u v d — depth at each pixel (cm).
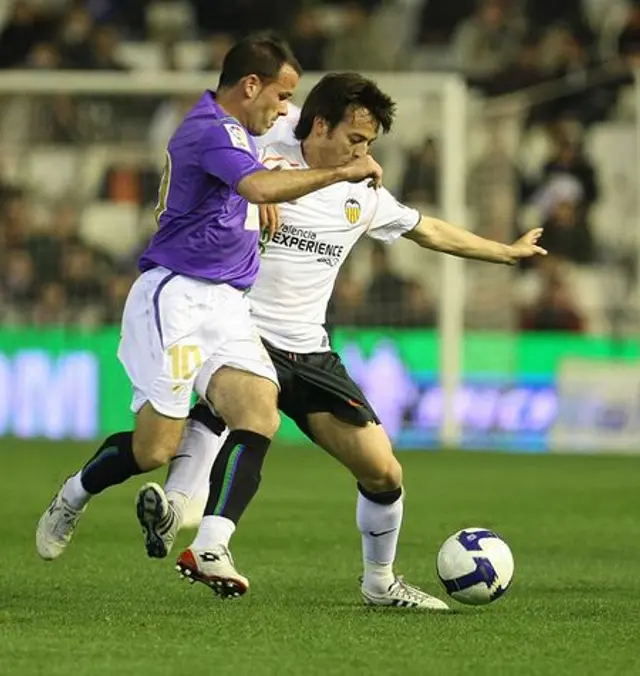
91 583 2638
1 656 1862
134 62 8250
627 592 2620
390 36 8531
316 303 2388
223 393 2219
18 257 6656
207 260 2252
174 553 3111
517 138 7538
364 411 2334
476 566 2328
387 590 2391
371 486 2359
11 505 4053
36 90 6444
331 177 2098
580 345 6469
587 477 5091
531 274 7150
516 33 8231
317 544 3312
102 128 6769
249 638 2028
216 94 2280
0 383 6425
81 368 6394
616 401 6384
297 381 2358
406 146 6662
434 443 6388
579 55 7856
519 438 6444
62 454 5619
